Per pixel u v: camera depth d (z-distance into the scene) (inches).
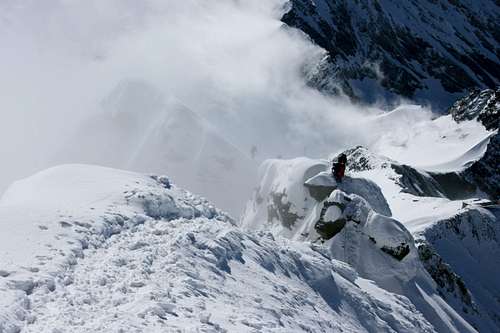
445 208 2171.5
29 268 390.6
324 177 1357.0
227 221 801.6
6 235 448.5
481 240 1998.0
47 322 322.7
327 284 722.2
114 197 657.0
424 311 1068.5
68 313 337.7
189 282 439.5
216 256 556.1
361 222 1165.1
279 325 456.4
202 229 625.3
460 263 1798.7
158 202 680.4
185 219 666.8
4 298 332.5
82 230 508.4
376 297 807.7
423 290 1154.0
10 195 712.4
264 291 538.6
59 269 405.7
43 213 522.3
